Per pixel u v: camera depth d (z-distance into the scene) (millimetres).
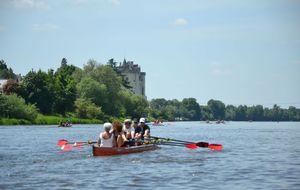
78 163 24938
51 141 47406
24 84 138375
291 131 95438
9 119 112312
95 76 159375
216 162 25719
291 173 21234
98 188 17172
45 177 19828
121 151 29484
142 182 18453
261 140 53281
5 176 20156
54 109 142750
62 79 150500
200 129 110625
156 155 29391
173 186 17562
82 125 124938
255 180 19094
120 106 158625
